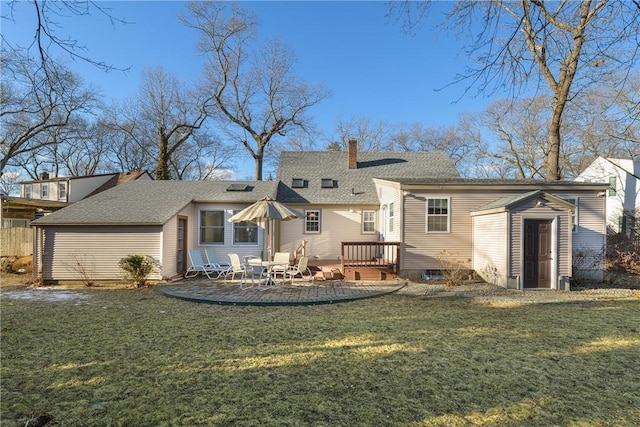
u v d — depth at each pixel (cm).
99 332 612
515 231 1069
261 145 3084
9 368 451
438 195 1254
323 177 1819
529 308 810
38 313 760
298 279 1223
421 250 1247
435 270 1252
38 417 330
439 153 2070
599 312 768
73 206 1294
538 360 479
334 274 1242
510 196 1250
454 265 1243
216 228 1439
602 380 417
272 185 1608
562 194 1240
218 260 1425
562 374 433
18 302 888
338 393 381
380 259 1493
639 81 1129
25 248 1585
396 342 554
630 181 2066
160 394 380
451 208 1256
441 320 694
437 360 477
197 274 1341
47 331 618
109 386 399
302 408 350
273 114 3088
